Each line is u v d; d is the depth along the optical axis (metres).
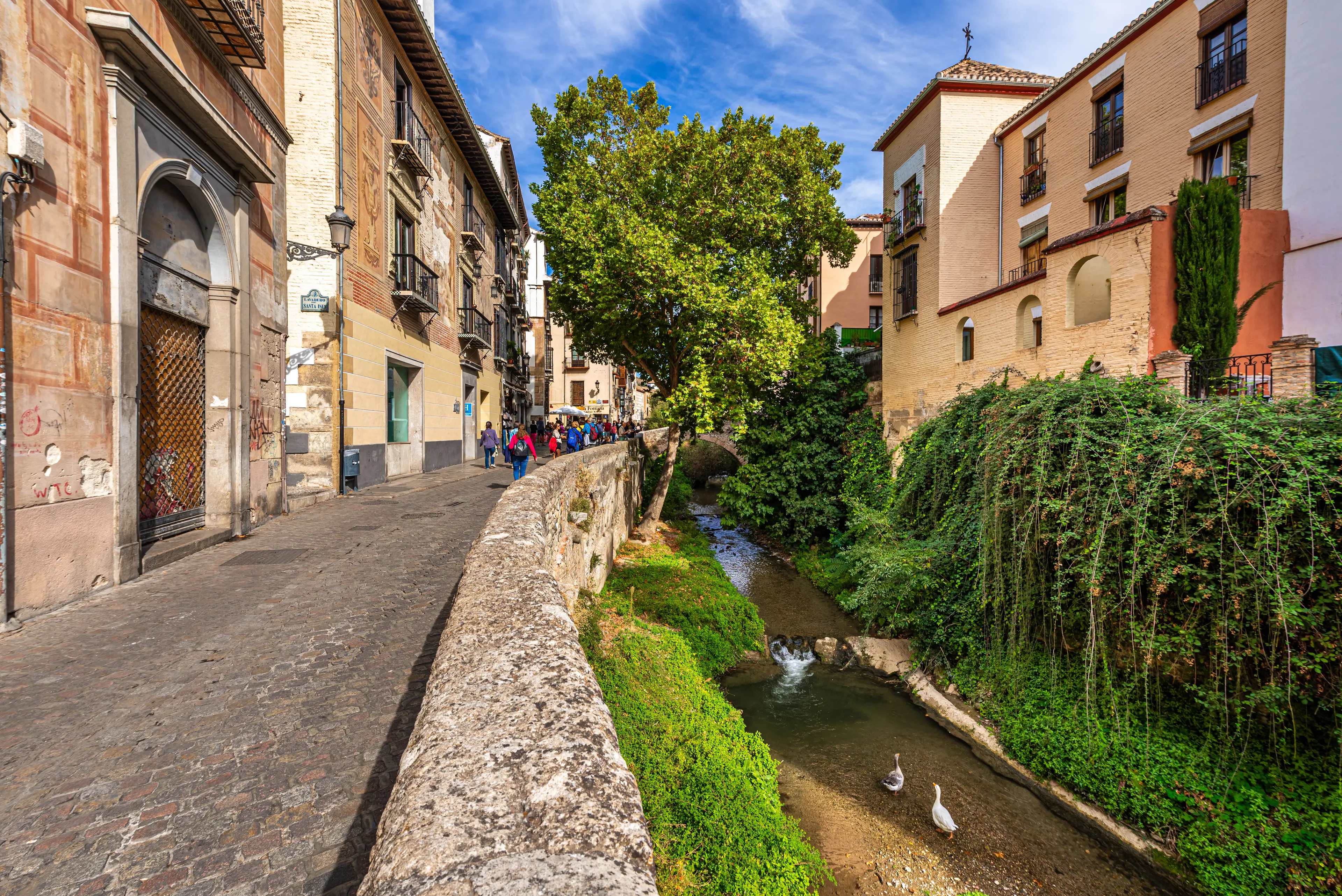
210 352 7.67
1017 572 7.57
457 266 19.72
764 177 14.27
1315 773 5.16
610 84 14.77
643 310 14.48
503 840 0.88
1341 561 4.92
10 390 4.44
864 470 15.15
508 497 4.81
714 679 9.21
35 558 4.66
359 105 12.54
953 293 14.38
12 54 4.47
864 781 6.96
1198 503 5.78
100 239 5.38
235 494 7.75
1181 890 5.38
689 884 4.64
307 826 2.37
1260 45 9.74
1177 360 7.47
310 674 3.72
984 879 5.58
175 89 6.17
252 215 8.60
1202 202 7.89
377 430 13.46
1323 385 6.46
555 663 1.54
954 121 14.68
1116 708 6.35
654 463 24.95
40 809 2.43
